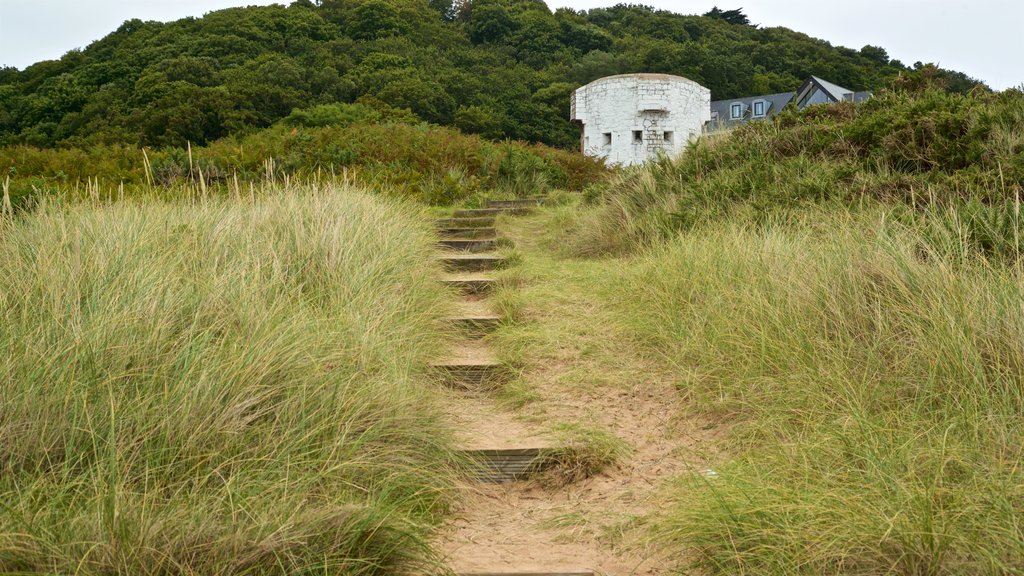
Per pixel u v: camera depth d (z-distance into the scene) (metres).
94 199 5.70
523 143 16.73
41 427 2.53
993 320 3.32
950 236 4.42
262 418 2.88
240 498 2.32
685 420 3.72
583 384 4.22
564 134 47.41
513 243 8.19
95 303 3.33
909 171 6.61
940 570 2.09
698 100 32.09
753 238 5.40
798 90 47.19
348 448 2.82
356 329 3.89
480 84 52.00
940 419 3.02
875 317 3.78
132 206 5.70
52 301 3.29
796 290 4.25
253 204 6.10
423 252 6.86
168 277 3.84
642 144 31.02
